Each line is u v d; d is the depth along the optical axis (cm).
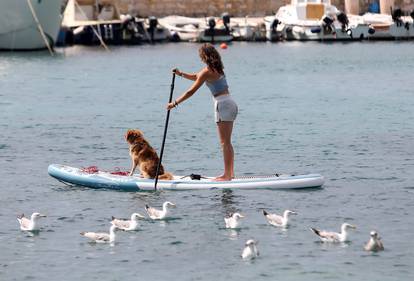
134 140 2508
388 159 2948
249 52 8481
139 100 4716
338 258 1930
